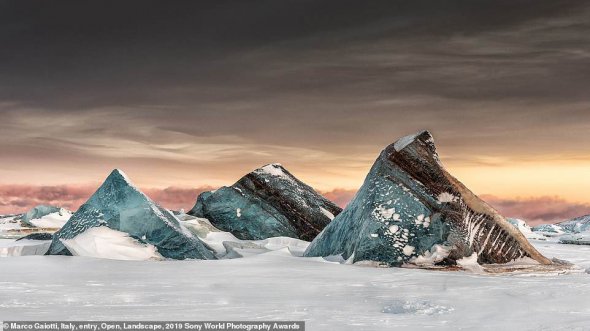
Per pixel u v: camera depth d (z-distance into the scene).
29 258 8.77
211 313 4.75
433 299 5.55
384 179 9.98
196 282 6.74
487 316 4.64
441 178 9.85
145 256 9.66
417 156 10.04
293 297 5.69
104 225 9.94
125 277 7.12
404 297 5.70
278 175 16.00
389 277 7.41
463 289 6.32
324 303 5.32
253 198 15.49
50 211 21.66
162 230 9.98
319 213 15.41
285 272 7.75
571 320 4.48
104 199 10.23
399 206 9.64
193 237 10.52
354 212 10.17
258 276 7.36
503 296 5.75
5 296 5.54
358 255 9.29
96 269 7.80
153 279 6.97
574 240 20.41
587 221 29.58
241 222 15.23
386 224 9.47
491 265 9.29
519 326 4.28
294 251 11.88
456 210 9.57
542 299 5.53
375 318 4.55
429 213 9.54
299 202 15.51
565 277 8.00
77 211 10.23
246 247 12.34
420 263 9.04
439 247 9.19
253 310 4.90
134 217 10.03
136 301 5.36
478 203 9.77
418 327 4.23
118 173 10.41
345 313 4.79
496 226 9.61
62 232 10.00
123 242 9.73
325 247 10.45
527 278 7.64
